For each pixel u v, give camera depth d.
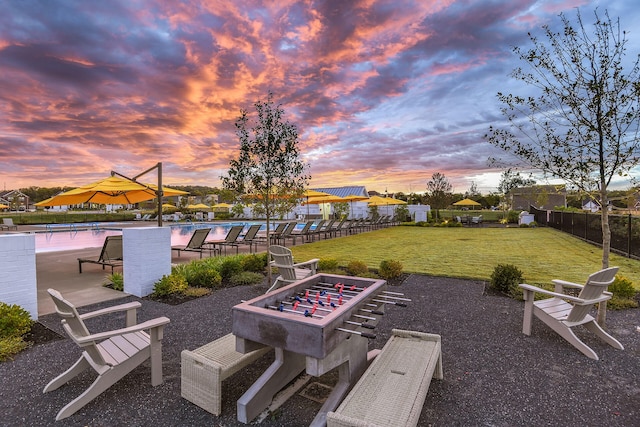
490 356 3.35
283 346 2.03
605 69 3.89
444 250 11.47
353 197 20.36
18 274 4.14
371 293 2.77
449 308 4.91
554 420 2.31
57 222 33.22
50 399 2.54
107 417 2.32
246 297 5.45
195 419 2.30
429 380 2.24
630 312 4.71
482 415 2.37
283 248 5.11
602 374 2.98
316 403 2.52
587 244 13.05
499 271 5.90
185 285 5.71
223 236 18.23
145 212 44.00
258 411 2.33
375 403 1.94
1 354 3.19
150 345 2.69
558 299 4.19
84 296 5.48
